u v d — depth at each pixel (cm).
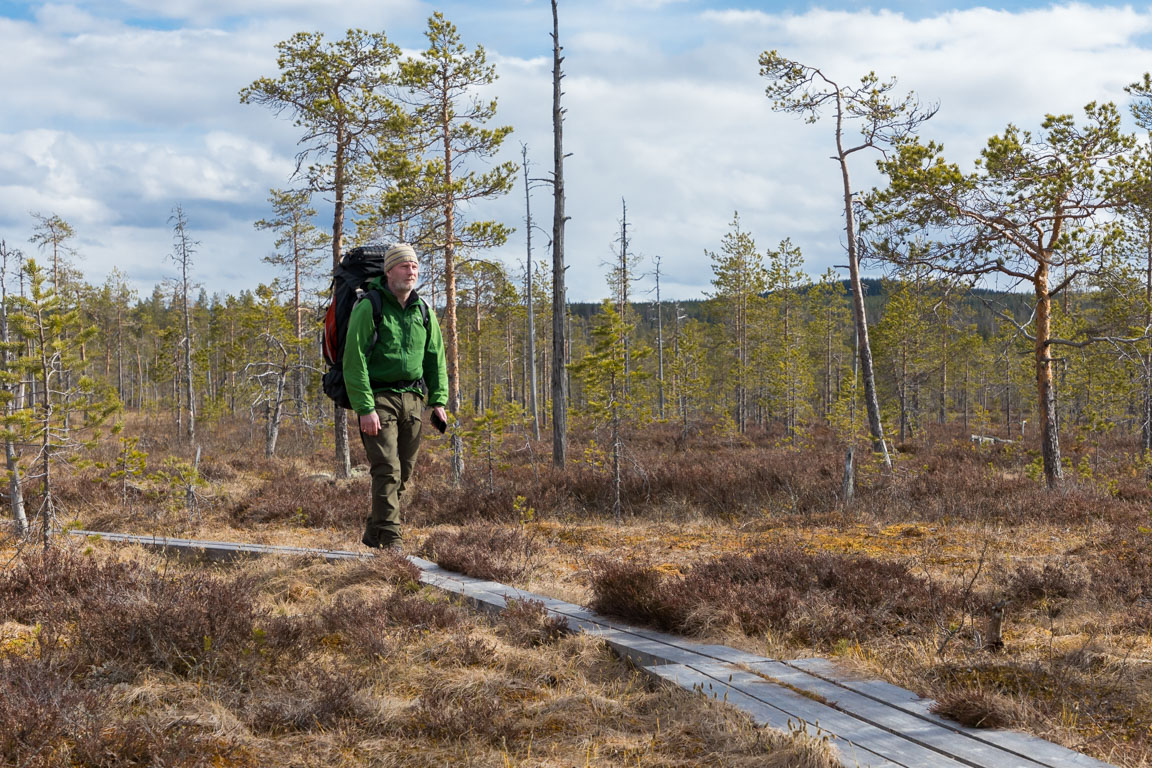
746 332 3966
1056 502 1146
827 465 1656
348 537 922
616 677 412
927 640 459
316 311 2577
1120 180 1388
